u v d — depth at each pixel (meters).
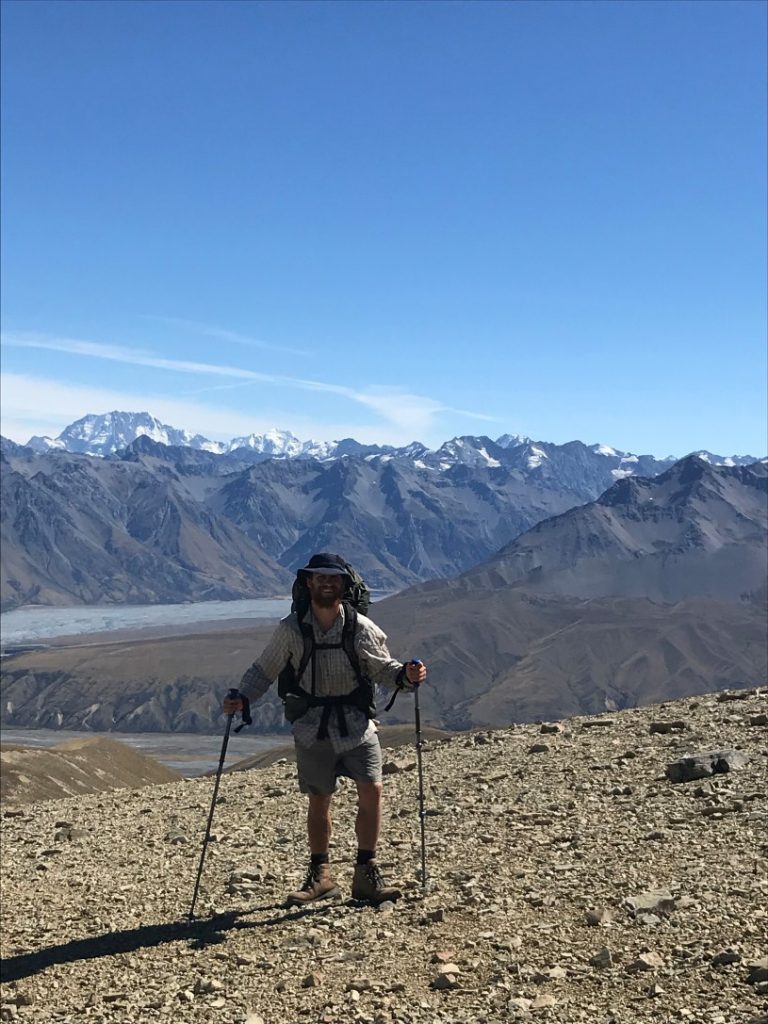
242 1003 8.20
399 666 10.13
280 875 12.18
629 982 7.43
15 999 8.95
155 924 10.79
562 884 9.82
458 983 7.91
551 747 17.98
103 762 85.62
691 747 15.80
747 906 8.43
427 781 16.70
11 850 16.48
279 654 10.30
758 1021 6.37
